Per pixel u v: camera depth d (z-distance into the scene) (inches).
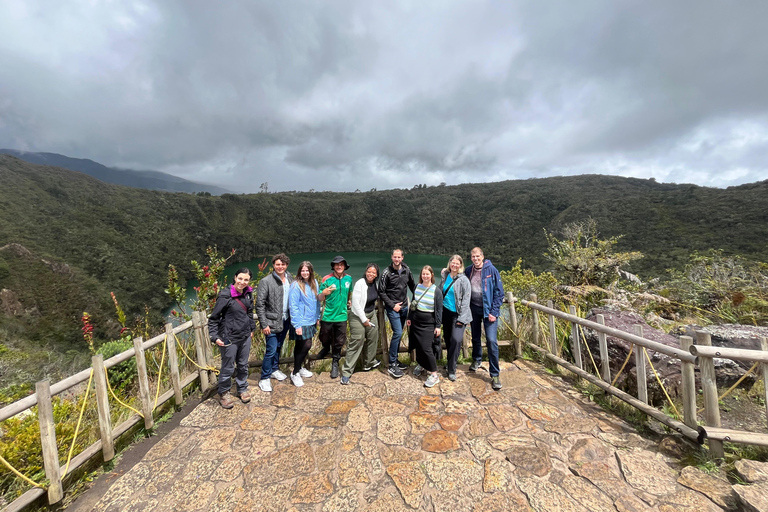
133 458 101.4
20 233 1429.6
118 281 1331.2
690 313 227.9
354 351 141.6
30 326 840.3
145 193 2866.6
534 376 143.3
